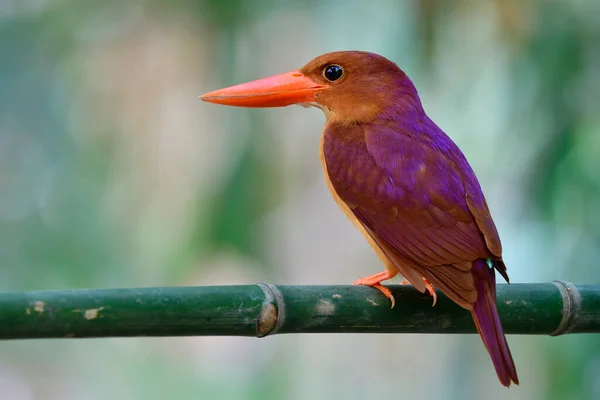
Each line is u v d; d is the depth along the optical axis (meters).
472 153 10.88
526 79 10.09
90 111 13.28
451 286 5.78
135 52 13.52
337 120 7.10
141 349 13.59
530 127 10.02
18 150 12.47
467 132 10.93
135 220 12.84
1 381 13.04
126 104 13.60
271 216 11.60
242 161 11.02
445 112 11.20
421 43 10.80
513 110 10.18
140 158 13.50
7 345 13.12
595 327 5.95
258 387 13.85
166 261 11.95
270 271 11.22
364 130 6.79
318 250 14.62
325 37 12.45
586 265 9.61
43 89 12.66
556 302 5.89
